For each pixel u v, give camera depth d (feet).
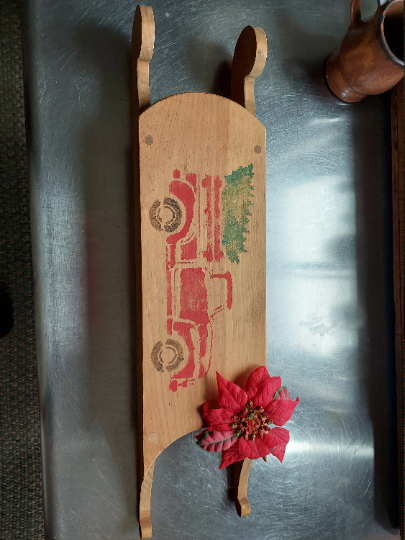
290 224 2.12
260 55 1.73
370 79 1.93
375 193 2.23
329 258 2.18
